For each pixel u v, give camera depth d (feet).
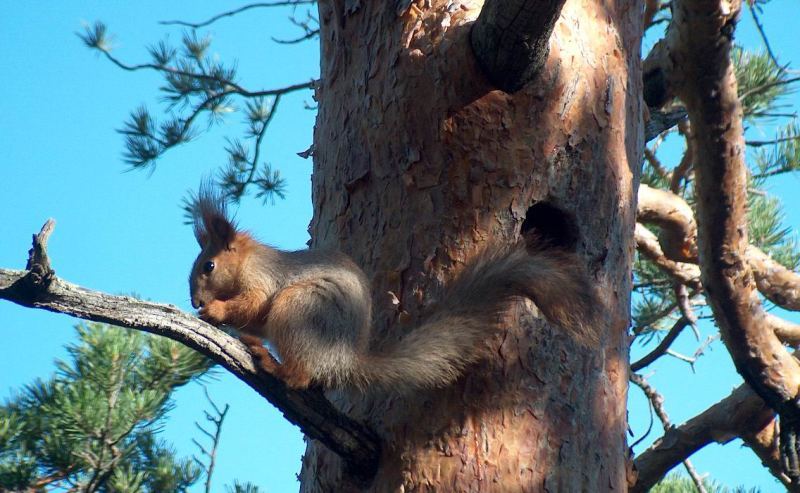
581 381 29.55
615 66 32.63
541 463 28.58
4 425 42.68
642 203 46.83
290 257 32.14
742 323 42.47
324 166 33.42
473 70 30.58
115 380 44.68
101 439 43.52
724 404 45.68
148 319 24.95
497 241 30.09
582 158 31.17
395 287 30.40
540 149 30.71
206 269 33.40
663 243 49.47
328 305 29.60
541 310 29.17
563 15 32.12
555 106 31.01
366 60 32.76
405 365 28.96
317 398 28.53
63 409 43.14
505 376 29.04
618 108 32.32
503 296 29.53
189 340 25.93
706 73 36.73
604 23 32.96
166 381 45.80
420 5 32.09
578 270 29.43
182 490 43.86
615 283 31.09
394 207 31.01
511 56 29.58
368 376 29.12
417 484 28.45
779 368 43.11
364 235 31.45
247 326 32.07
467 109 30.71
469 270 29.78
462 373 29.17
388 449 29.04
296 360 28.66
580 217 30.81
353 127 32.50
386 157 31.40
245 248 33.24
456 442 28.60
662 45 42.01
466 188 30.40
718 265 41.45
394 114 31.48
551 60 31.09
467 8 31.50
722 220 40.32
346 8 33.76
